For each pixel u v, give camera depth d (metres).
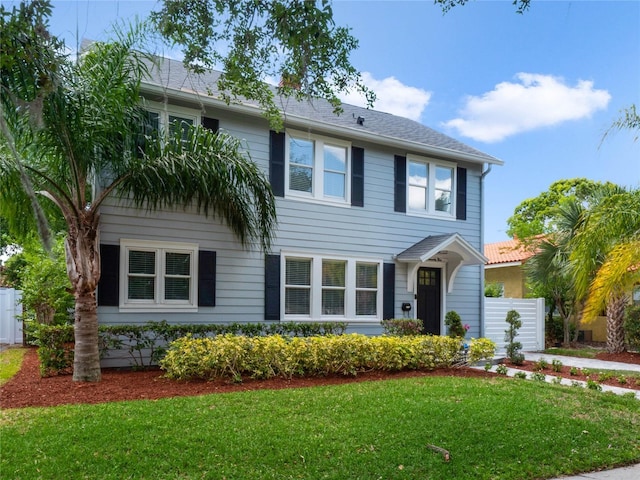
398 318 12.62
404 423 5.70
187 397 6.68
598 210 9.57
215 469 4.29
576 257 9.70
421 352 9.87
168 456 4.49
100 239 9.27
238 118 10.83
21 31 4.28
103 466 4.24
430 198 13.55
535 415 6.27
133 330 8.95
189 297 10.16
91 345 7.76
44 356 8.19
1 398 6.56
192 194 8.59
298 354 8.63
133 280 9.65
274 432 5.21
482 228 14.44
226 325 9.92
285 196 11.30
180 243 10.05
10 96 4.83
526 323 15.86
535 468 4.73
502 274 21.95
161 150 8.05
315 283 11.64
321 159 11.92
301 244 11.48
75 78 6.95
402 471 4.46
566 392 7.93
